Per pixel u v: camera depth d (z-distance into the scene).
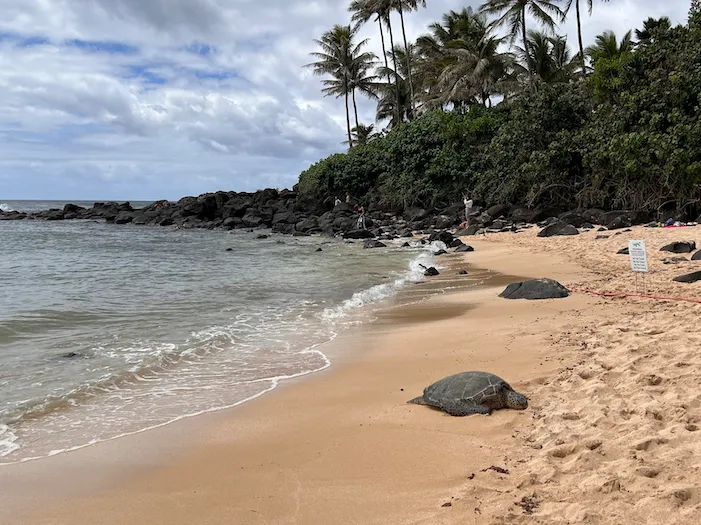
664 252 14.52
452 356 7.36
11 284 14.86
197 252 24.17
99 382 6.77
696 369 5.61
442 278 14.50
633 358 6.23
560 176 27.33
